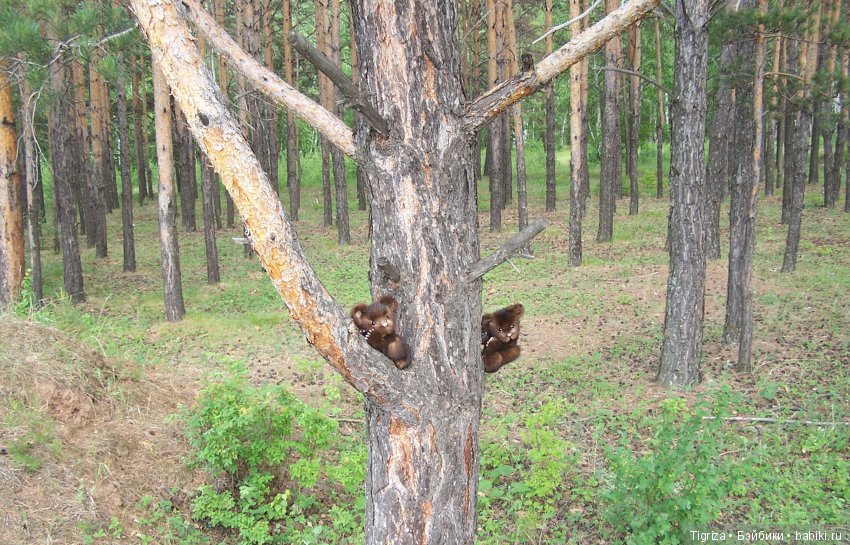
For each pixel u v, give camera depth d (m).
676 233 10.75
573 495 7.64
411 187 3.69
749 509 7.05
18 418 7.27
